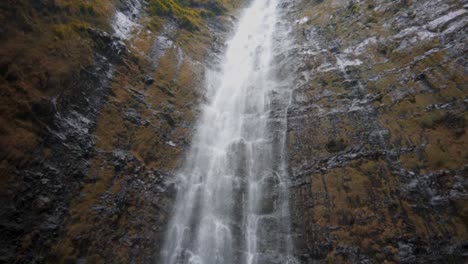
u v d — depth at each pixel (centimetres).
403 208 923
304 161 1214
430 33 1350
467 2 1334
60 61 1091
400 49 1401
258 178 1235
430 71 1197
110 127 1132
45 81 993
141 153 1158
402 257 838
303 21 2319
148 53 1617
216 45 2205
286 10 2753
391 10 1691
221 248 1043
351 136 1193
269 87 1703
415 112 1116
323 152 1203
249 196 1179
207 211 1133
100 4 1577
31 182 817
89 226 872
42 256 751
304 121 1372
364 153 1111
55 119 969
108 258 861
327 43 1823
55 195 852
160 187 1110
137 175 1084
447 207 866
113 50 1393
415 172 976
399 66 1327
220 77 1886
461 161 919
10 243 713
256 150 1352
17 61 951
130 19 1764
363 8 1914
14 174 791
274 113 1502
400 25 1537
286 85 1655
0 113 837
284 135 1362
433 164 961
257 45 2231
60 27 1199
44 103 950
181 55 1820
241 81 1856
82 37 1276
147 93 1394
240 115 1594
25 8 1100
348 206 1002
